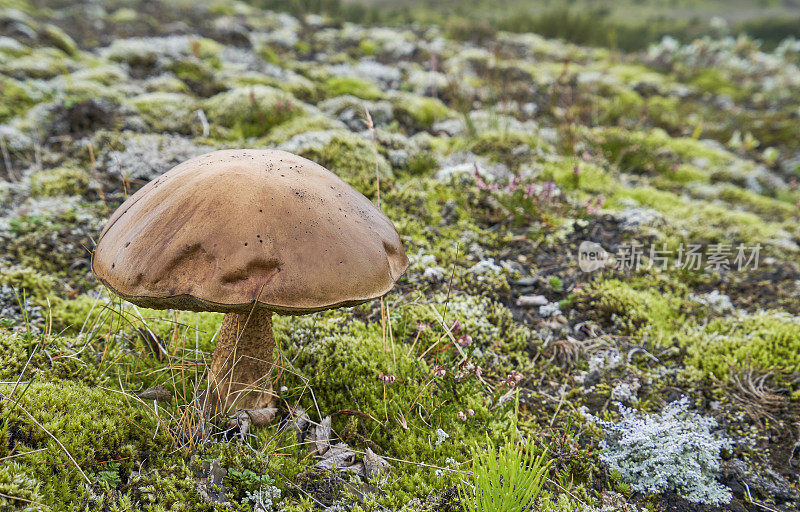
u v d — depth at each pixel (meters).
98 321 0.38
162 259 0.29
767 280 0.47
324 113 0.66
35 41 0.74
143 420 0.33
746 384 0.39
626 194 0.57
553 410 0.38
